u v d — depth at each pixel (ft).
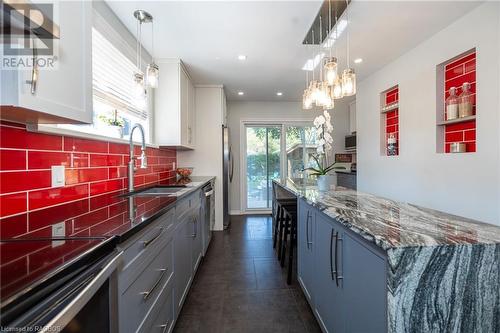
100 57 6.49
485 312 2.80
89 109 4.00
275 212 11.60
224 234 13.24
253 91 15.40
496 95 6.67
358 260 3.64
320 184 7.51
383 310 2.97
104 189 6.21
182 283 6.36
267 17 7.23
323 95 7.45
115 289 2.99
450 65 8.44
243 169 18.25
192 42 8.73
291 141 18.67
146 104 9.45
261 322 5.98
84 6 3.87
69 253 2.40
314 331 5.65
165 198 5.71
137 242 3.62
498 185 6.64
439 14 7.39
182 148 12.05
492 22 6.72
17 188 3.82
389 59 10.68
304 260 6.68
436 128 8.75
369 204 5.18
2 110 2.95
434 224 3.64
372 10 7.08
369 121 12.84
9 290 1.69
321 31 8.07
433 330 2.73
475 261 2.80
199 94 13.87
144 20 7.29
